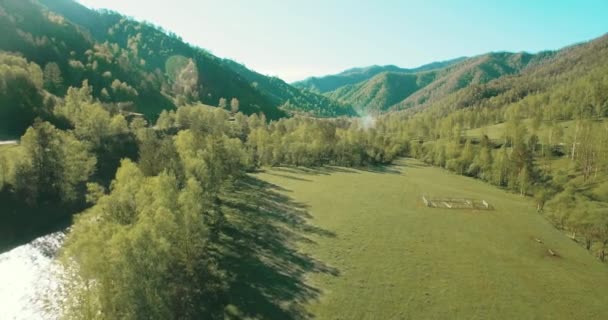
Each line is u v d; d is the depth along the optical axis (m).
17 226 71.31
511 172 127.81
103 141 111.75
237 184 109.88
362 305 50.25
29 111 113.31
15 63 137.00
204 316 44.81
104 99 178.88
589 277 63.72
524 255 71.50
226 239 67.56
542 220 94.12
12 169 76.88
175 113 181.50
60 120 117.62
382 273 59.97
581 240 82.31
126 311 34.75
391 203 102.56
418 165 175.00
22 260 61.78
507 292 56.53
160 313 37.84
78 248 36.50
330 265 61.62
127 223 48.22
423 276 59.84
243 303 48.31
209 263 56.66
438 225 86.00
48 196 81.19
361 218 87.31
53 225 76.44
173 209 47.56
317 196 105.38
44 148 81.75
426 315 49.12
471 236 79.88
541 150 149.75
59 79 163.25
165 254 39.53
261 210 87.12
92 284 35.59
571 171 128.25
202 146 87.06
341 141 167.38
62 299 48.53
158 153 73.00
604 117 169.75
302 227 78.50
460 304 52.19
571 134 154.38
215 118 173.50
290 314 46.88
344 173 144.88
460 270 62.97
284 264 60.53
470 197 112.88
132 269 35.34
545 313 51.53
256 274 56.31
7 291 52.16
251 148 142.12
